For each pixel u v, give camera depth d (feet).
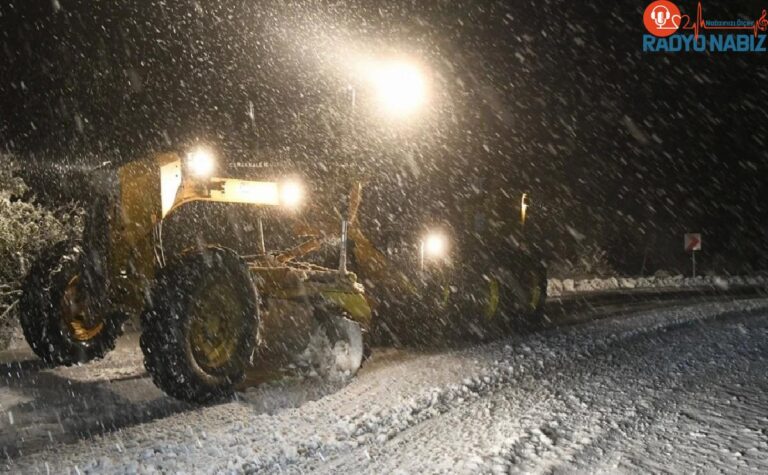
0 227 34.40
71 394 23.31
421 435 19.21
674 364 30.71
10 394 23.34
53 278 26.81
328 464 16.76
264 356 25.72
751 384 26.68
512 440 18.63
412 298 33.68
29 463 16.83
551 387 25.59
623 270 120.47
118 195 25.09
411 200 33.53
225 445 17.71
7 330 32.45
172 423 19.97
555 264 99.71
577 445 18.51
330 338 24.80
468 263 36.81
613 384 26.32
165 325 21.01
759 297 68.64
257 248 30.27
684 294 71.72
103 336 27.35
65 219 38.29
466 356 30.53
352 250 31.30
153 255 24.56
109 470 15.93
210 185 25.95
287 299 25.03
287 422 19.76
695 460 17.37
